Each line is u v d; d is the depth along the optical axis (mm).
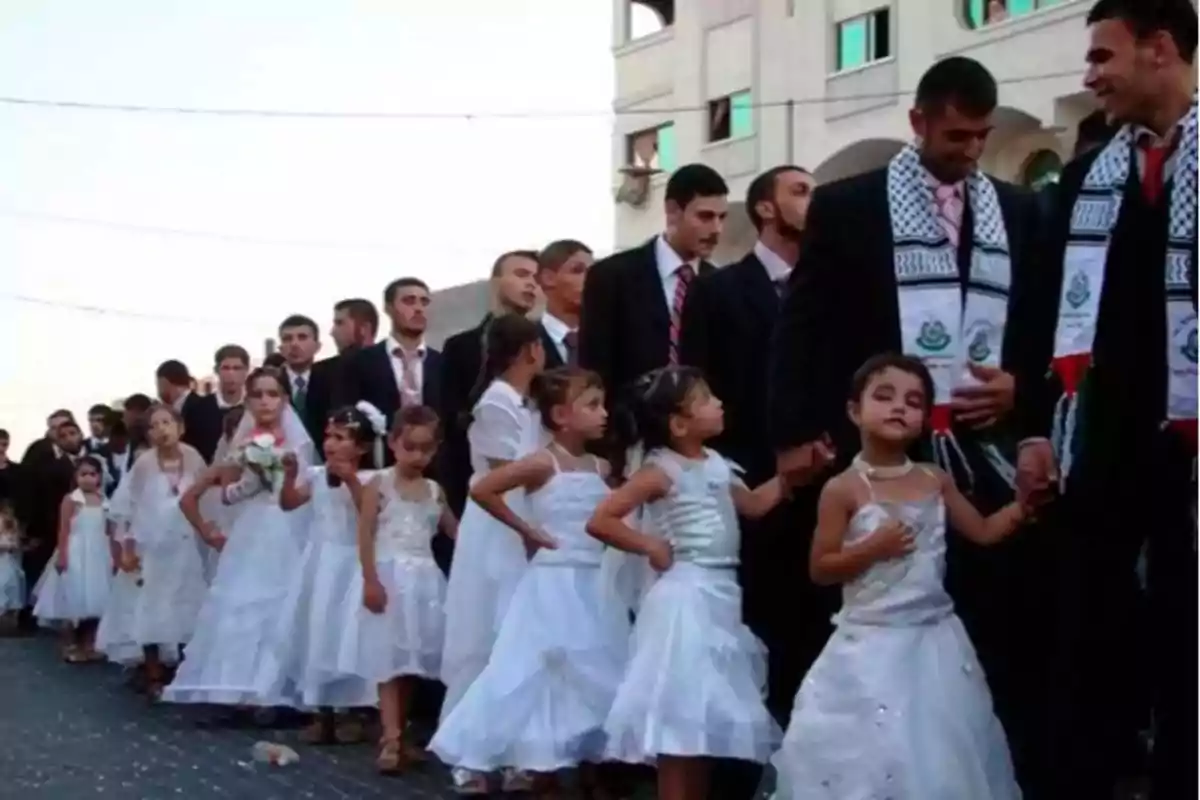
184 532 10883
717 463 5977
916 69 24250
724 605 5832
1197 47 4699
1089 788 4902
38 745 9109
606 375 7047
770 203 6562
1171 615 4746
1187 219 4566
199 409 13219
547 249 8250
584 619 6719
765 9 27484
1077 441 4785
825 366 5508
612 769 7027
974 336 5277
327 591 8727
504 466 6941
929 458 5258
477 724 6602
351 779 7859
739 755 5629
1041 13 21828
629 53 31203
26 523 17094
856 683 4934
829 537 5105
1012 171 22797
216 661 9703
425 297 9781
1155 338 4703
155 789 7750
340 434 8562
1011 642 5328
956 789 4828
